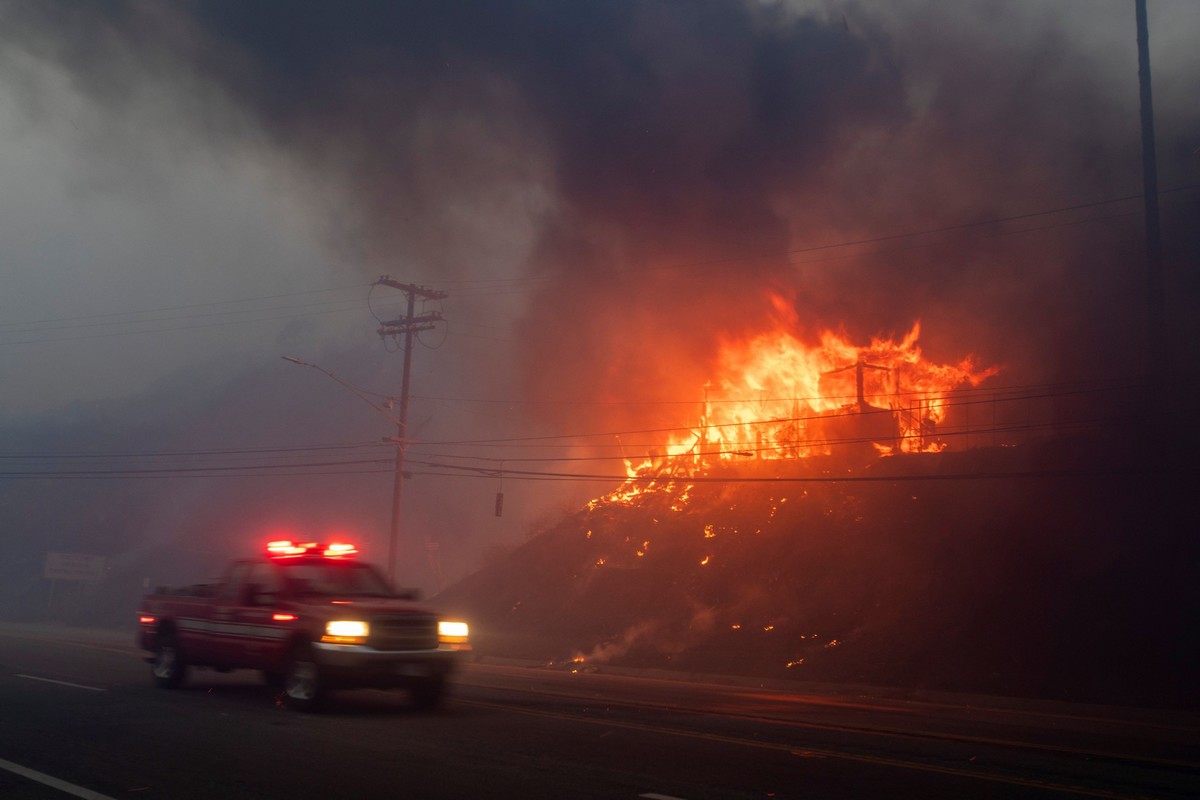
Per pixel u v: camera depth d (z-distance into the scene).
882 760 10.00
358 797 7.67
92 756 9.36
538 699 15.16
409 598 14.17
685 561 39.59
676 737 11.15
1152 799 8.29
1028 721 17.33
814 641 30.11
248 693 14.74
